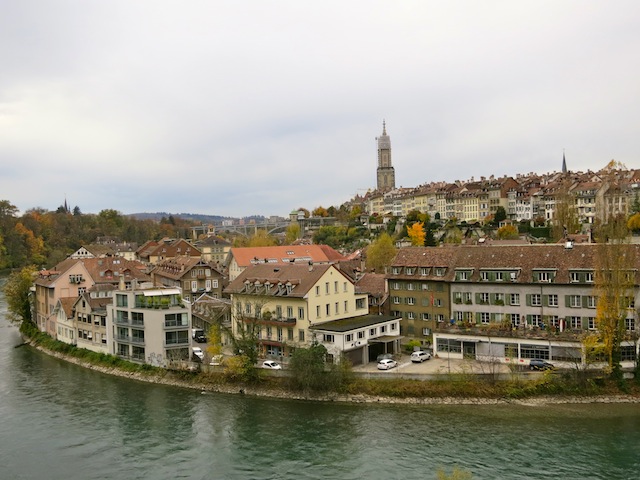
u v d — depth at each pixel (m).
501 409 63.34
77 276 106.44
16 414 65.94
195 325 106.06
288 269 86.88
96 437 58.81
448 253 87.69
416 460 51.22
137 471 51.09
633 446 53.19
